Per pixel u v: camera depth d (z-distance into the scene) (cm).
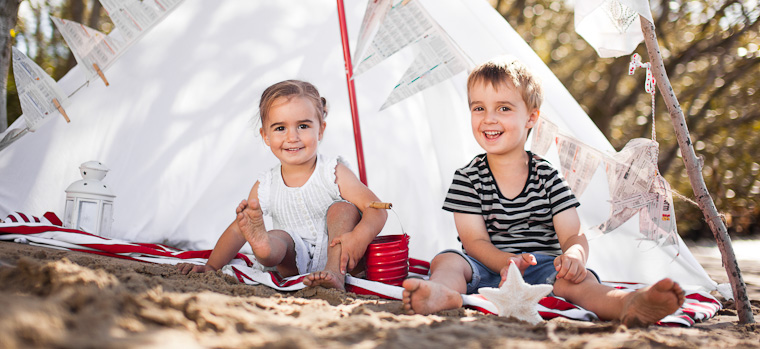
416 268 214
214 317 102
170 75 297
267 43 307
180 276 173
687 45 821
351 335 104
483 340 107
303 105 205
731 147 897
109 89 290
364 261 192
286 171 212
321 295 159
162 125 292
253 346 88
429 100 288
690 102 832
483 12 257
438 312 141
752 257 474
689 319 154
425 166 289
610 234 242
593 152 196
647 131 884
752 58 798
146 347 79
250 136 297
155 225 280
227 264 200
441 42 214
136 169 286
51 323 80
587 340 109
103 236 249
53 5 746
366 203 203
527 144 276
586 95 893
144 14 218
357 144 251
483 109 192
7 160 286
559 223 185
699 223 880
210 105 297
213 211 286
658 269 238
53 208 280
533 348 102
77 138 287
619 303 143
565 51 887
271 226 282
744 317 158
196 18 303
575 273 156
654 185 182
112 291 105
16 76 234
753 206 887
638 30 170
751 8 786
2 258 160
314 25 312
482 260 182
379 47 210
